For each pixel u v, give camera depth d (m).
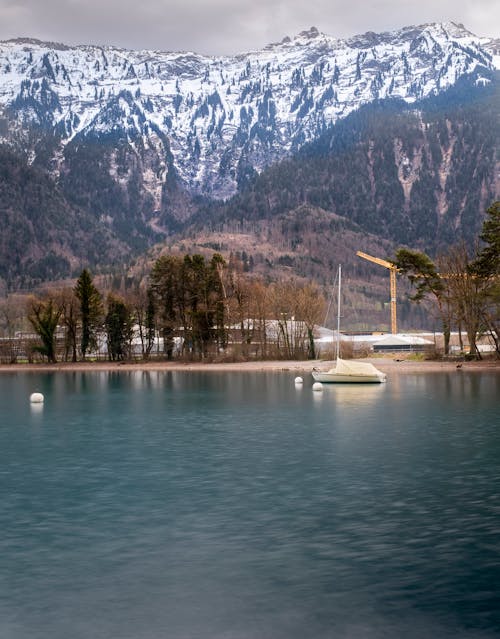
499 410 85.38
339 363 132.75
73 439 69.62
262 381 144.75
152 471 52.66
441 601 28.16
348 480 48.28
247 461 55.88
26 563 32.75
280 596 28.78
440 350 195.50
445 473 50.00
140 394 119.69
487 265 158.50
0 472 53.38
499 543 34.53
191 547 34.56
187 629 26.25
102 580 30.64
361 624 26.44
